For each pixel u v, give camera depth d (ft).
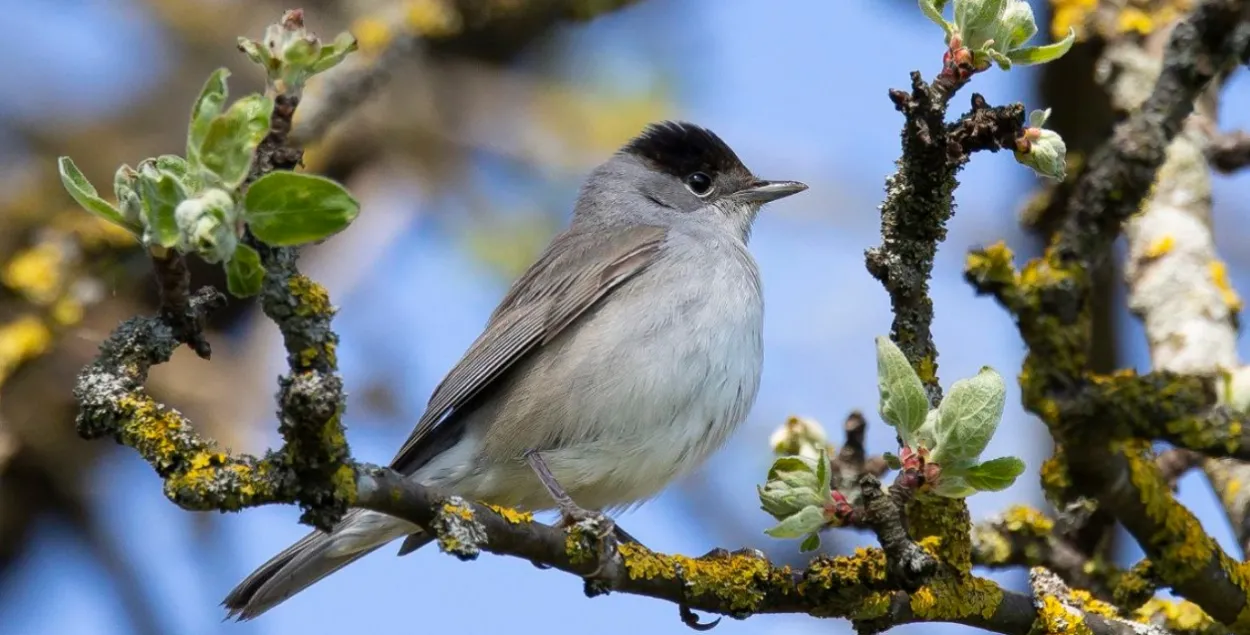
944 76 23.97
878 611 25.49
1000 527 31.96
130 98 48.34
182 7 48.34
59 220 45.37
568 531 24.89
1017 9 23.68
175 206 18.84
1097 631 26.20
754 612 25.84
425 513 22.71
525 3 45.80
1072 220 30.86
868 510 23.26
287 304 20.65
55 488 46.32
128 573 45.83
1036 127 23.73
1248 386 30.22
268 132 20.17
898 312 25.93
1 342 42.91
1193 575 29.09
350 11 47.42
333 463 21.24
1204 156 37.42
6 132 47.37
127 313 46.55
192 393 44.60
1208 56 30.22
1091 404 29.60
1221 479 33.14
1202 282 35.29
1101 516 31.53
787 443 30.01
